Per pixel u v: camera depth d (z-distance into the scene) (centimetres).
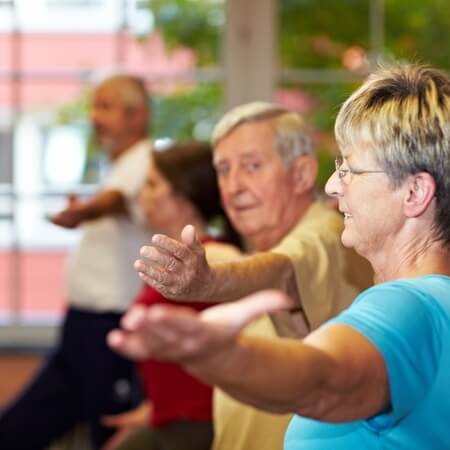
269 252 230
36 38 575
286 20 561
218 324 125
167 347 123
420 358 154
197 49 566
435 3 553
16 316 576
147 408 386
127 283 462
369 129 175
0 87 576
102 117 464
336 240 246
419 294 162
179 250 193
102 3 572
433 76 179
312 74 559
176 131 568
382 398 148
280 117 286
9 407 479
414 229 176
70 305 470
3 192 577
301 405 139
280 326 238
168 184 355
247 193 283
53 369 477
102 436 465
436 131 172
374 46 556
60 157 578
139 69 570
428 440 157
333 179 187
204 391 330
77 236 579
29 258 579
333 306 242
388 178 175
